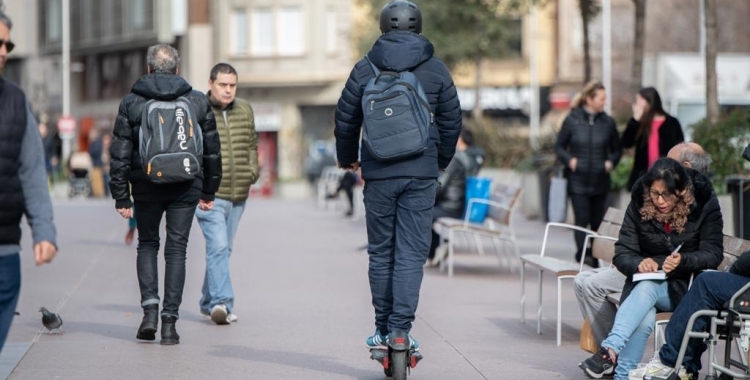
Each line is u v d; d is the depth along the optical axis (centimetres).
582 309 2191
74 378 2034
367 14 11362
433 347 2409
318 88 14538
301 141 14325
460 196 4059
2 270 1485
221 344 2391
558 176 4044
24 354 2258
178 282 2370
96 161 10775
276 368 2136
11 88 1495
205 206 2409
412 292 1939
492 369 2164
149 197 2342
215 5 14888
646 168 3356
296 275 3741
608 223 2586
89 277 3578
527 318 2844
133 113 2303
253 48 14650
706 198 1994
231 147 2655
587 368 1995
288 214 7575
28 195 1502
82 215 6962
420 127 1908
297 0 14438
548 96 13650
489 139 8200
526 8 9756
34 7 17875
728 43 12175
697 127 4325
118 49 15988
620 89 12662
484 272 3922
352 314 2841
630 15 12900
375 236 1992
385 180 1950
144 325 2369
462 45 9600
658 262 1992
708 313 1825
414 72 1969
